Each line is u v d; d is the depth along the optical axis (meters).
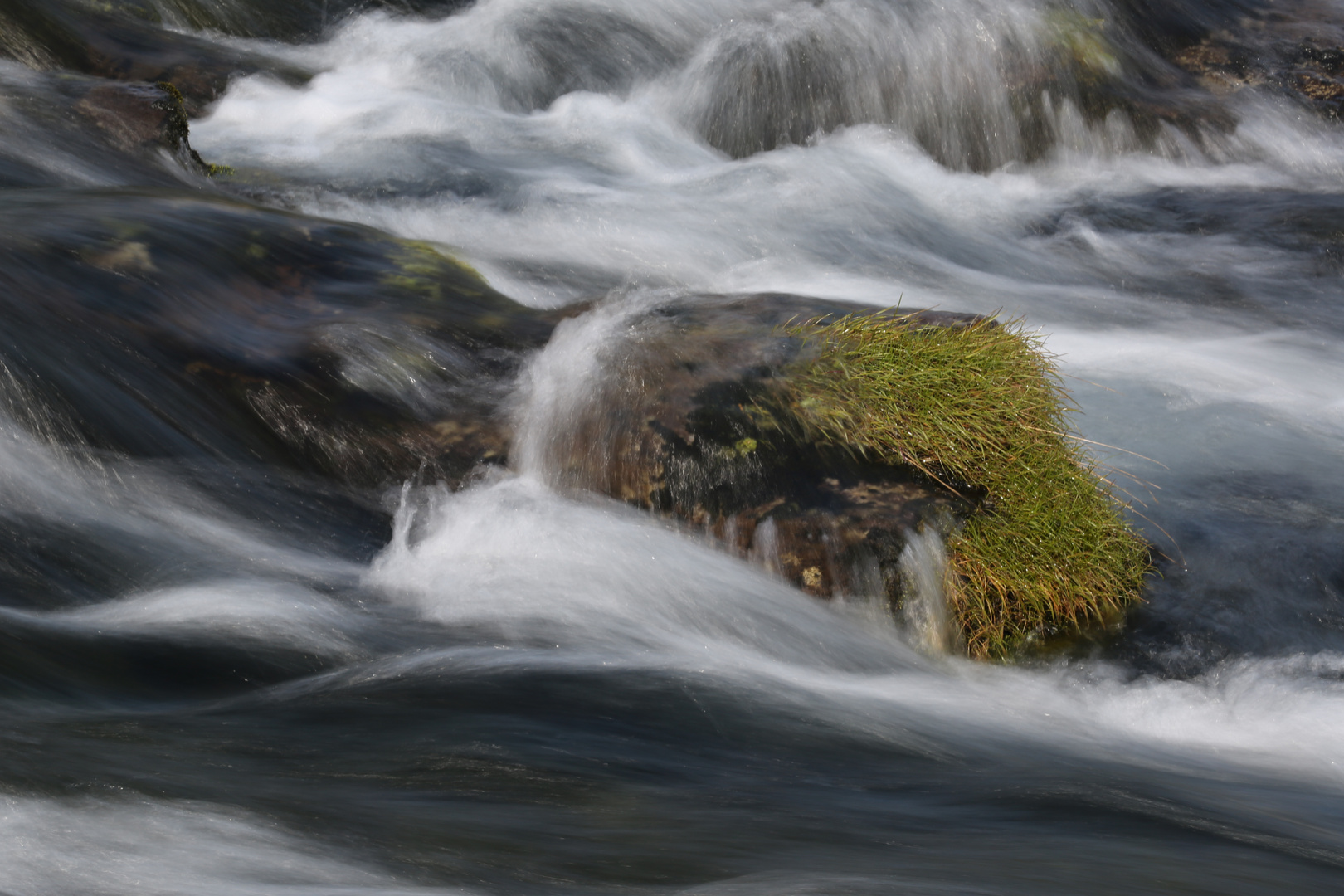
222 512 6.88
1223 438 9.82
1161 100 18.30
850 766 5.23
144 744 4.37
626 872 3.80
